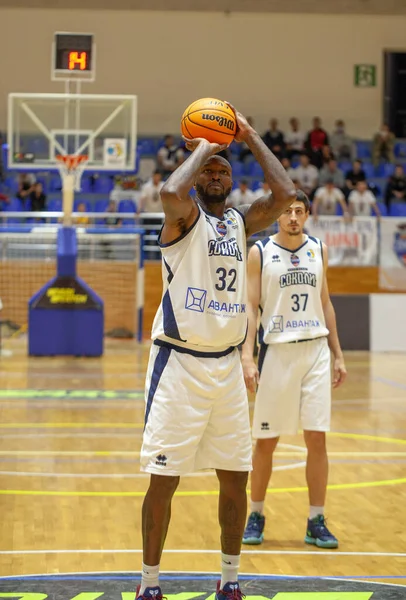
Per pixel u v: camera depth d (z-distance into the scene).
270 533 5.40
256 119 23.17
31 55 22.48
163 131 22.95
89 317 15.20
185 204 3.76
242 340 4.01
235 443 3.93
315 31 23.08
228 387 3.92
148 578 3.82
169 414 3.83
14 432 8.69
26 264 18.08
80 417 9.61
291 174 20.53
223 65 23.00
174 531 5.33
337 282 18.59
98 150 15.70
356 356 16.48
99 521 5.58
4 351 15.62
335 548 5.08
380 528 5.50
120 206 20.34
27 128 15.94
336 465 7.35
